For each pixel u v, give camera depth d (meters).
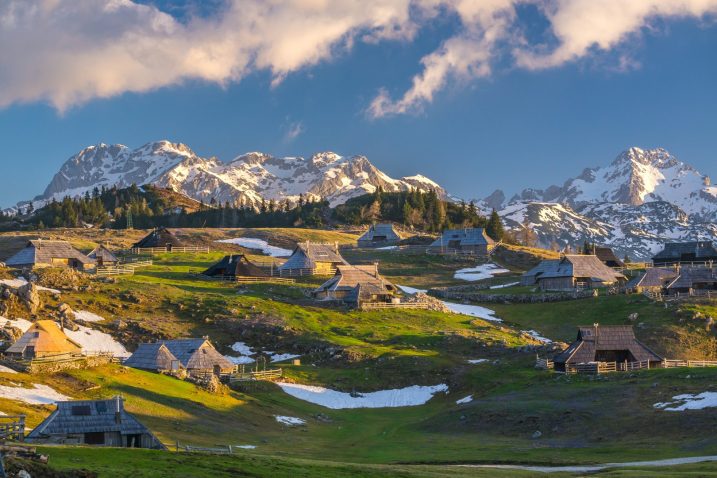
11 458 55.50
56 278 170.88
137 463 63.41
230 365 135.00
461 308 194.12
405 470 71.81
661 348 154.75
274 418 115.06
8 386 97.19
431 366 143.12
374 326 168.75
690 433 92.62
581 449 92.44
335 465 72.06
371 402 133.25
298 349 153.62
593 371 128.12
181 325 160.25
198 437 94.44
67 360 112.38
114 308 162.88
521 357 144.88
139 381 113.75
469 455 91.00
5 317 144.25
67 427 74.19
